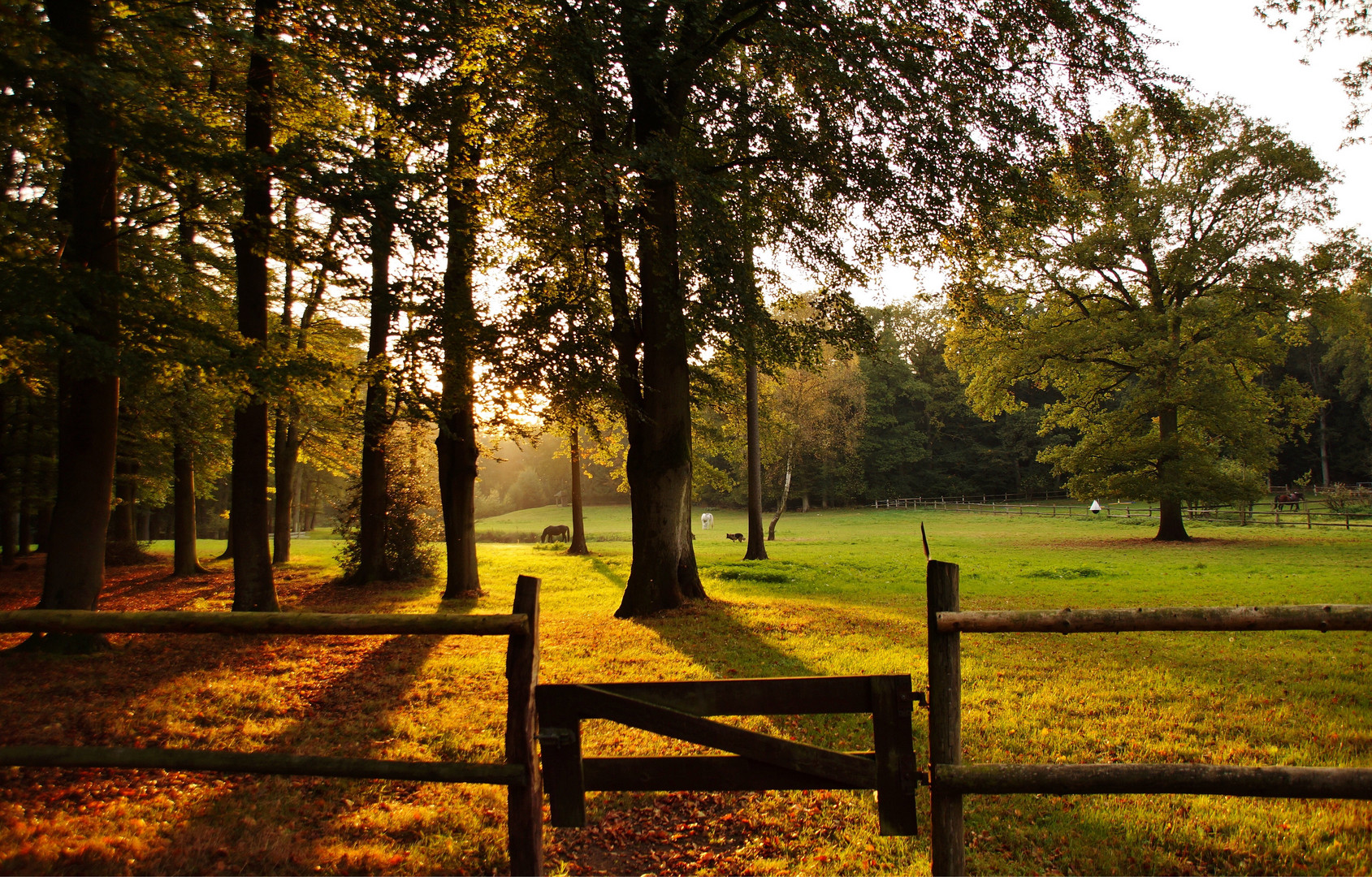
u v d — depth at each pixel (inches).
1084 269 1168.2
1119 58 415.5
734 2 448.8
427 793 185.3
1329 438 2343.8
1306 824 159.0
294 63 395.9
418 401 511.2
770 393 991.0
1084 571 714.2
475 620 121.6
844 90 424.2
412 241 374.3
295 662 344.2
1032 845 155.8
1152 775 111.7
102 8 337.4
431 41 376.2
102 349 304.2
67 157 363.9
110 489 378.0
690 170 412.8
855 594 593.0
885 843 156.3
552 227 432.1
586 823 170.2
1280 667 307.4
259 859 147.7
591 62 370.3
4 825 157.8
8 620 118.4
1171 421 1191.6
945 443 2878.9
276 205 448.1
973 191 445.1
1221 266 1109.1
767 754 120.5
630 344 517.3
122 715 253.8
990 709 247.4
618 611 484.7
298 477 1886.1
